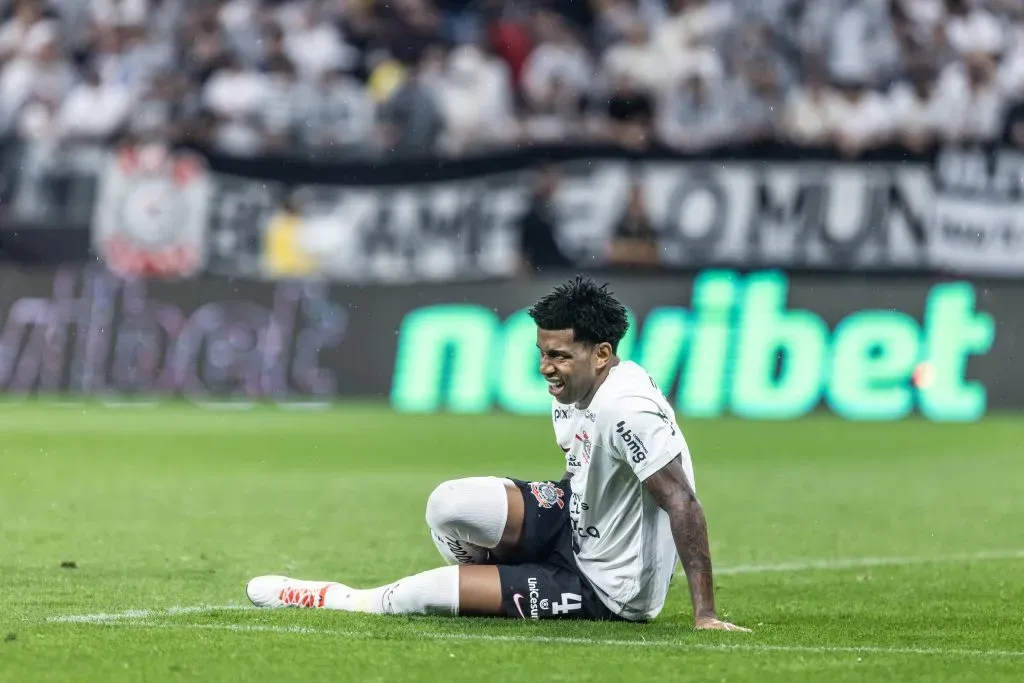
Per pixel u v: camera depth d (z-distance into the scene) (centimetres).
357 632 1742
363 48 7894
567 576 1842
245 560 2602
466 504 1831
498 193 7112
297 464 4662
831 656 1636
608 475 1780
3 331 7556
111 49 8062
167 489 3912
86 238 7494
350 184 7294
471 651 1616
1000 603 2166
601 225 6988
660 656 1597
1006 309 6700
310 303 7312
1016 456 5016
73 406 7106
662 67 7425
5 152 7531
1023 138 7169
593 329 1747
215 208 7388
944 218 6712
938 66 7300
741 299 6831
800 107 7331
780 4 7506
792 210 6806
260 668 1523
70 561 2542
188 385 7381
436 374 7144
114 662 1554
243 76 7794
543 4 7800
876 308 6744
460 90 7469
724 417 6712
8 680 1464
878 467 4666
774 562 2672
